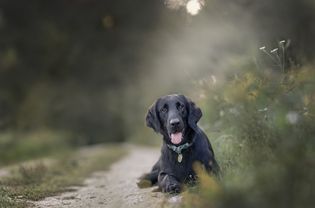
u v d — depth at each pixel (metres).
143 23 39.19
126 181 10.51
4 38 40.94
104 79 42.00
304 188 4.96
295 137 5.80
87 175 12.80
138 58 40.06
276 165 5.38
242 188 5.29
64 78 41.84
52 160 18.17
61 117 38.59
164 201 6.57
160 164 8.74
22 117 34.44
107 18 41.09
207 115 10.95
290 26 12.25
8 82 38.91
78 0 42.22
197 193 6.67
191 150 8.03
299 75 7.31
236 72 9.57
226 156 8.54
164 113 8.12
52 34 41.81
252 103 7.12
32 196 8.67
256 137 6.57
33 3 42.22
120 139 39.75
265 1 12.66
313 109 6.48
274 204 4.91
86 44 42.94
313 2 12.45
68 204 7.96
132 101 38.22
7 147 22.38
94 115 39.81
